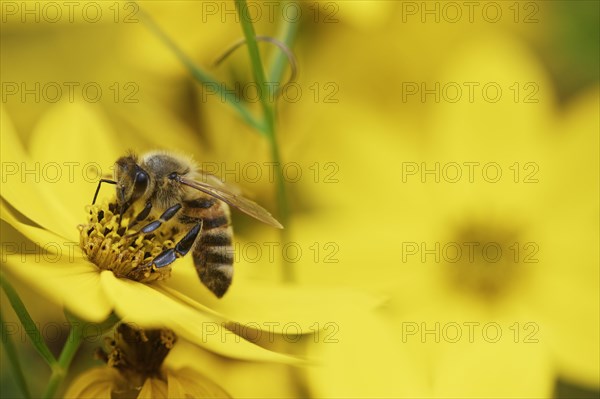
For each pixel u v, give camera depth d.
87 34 0.25
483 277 0.24
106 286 0.20
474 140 0.24
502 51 0.25
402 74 0.24
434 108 0.25
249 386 0.22
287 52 0.22
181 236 0.22
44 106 0.25
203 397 0.21
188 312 0.20
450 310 0.24
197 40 0.24
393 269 0.24
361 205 0.24
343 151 0.24
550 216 0.24
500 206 0.24
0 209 0.20
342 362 0.21
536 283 0.24
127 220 0.21
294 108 0.24
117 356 0.21
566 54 0.25
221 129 0.24
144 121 0.24
